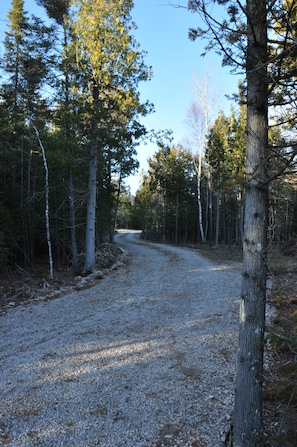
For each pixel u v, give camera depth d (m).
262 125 2.92
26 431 3.45
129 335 6.41
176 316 7.57
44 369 4.96
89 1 11.96
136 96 13.09
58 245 17.97
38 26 12.49
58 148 12.55
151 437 3.32
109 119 13.11
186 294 9.71
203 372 4.73
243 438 2.98
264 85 2.86
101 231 25.19
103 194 21.12
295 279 9.67
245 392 3.00
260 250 2.95
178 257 19.12
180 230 41.44
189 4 2.67
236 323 6.90
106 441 3.27
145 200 42.62
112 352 5.58
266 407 3.70
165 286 11.01
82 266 15.69
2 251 12.88
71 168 13.45
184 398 4.04
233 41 2.77
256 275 2.96
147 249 25.31
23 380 4.61
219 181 23.69
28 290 10.15
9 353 5.63
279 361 4.95
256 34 2.78
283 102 2.76
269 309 7.50
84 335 6.48
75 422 3.59
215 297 9.22
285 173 2.72
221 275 12.66
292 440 2.89
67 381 4.56
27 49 13.38
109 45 12.30
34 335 6.54
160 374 4.71
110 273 14.03
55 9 12.90
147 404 3.93
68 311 8.30
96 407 3.89
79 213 19.66
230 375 4.60
